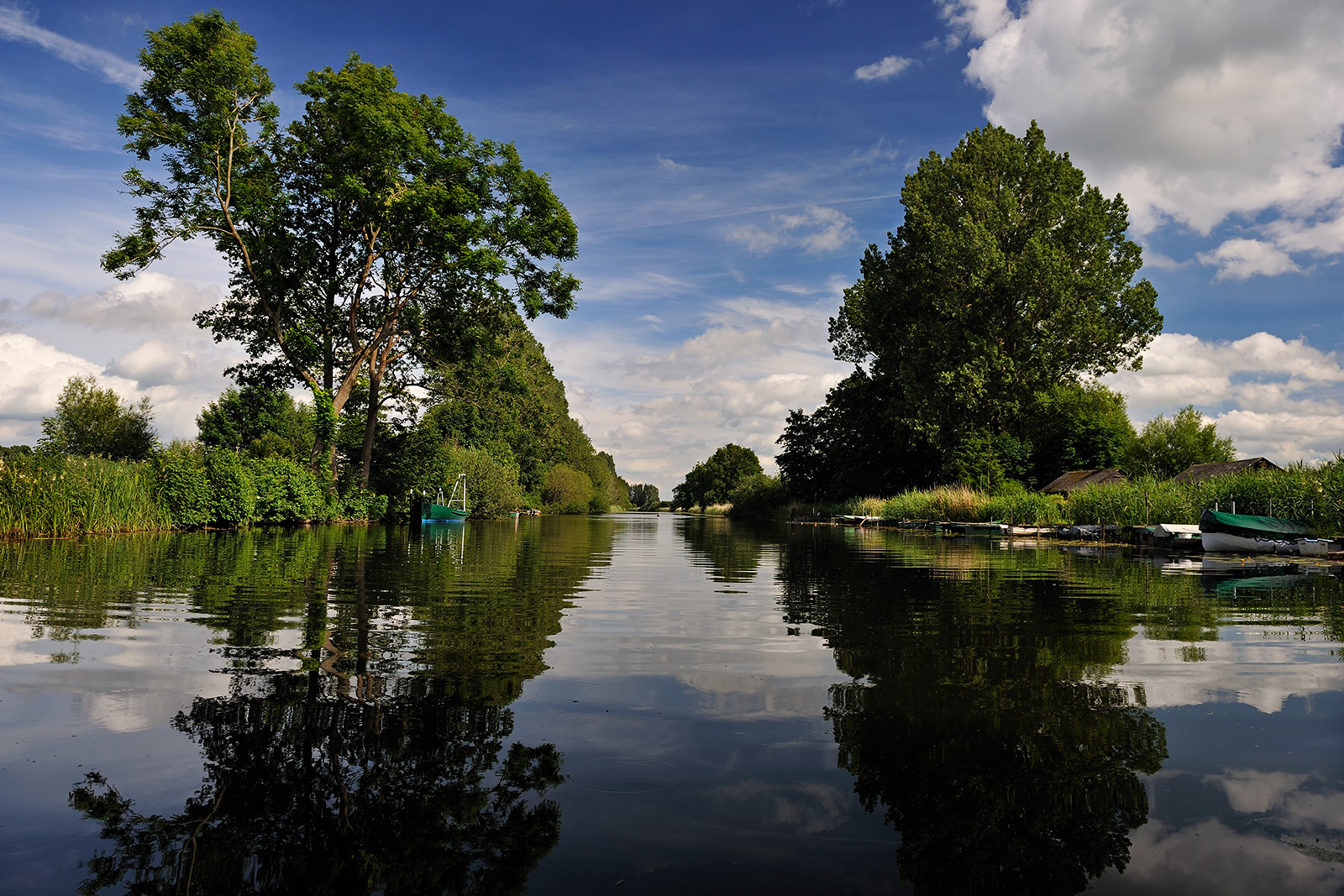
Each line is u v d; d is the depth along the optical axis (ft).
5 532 43.16
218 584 24.52
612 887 6.28
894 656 14.84
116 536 48.73
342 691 11.78
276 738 9.61
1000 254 115.24
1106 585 27.76
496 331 92.27
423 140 77.05
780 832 7.28
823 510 159.84
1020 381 117.50
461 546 49.55
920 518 103.81
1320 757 9.30
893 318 138.41
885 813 7.73
